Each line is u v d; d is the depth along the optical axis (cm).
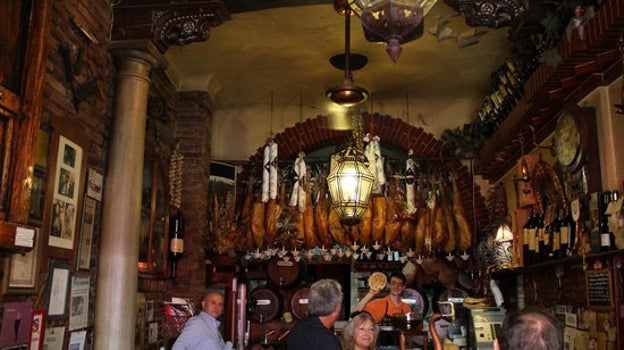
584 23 345
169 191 585
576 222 403
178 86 648
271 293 709
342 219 447
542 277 520
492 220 679
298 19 534
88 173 406
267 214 668
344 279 782
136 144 442
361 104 743
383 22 303
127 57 445
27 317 316
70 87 381
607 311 371
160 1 441
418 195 678
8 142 295
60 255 360
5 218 290
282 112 754
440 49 589
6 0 297
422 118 736
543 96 433
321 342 324
